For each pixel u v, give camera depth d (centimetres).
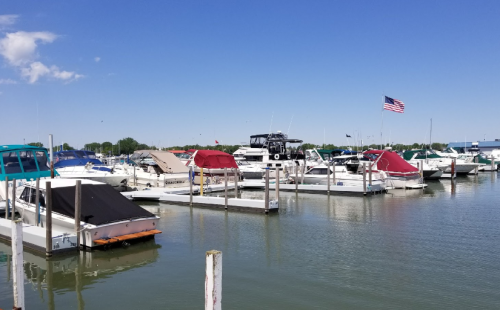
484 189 3331
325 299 957
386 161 3412
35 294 1002
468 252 1346
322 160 4309
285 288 1027
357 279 1090
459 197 2794
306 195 2947
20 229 725
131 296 985
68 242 1297
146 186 3131
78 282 1083
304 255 1321
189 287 1040
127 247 1410
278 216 2038
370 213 2127
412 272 1145
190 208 2300
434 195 2919
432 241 1497
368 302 940
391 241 1502
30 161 2130
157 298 971
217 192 3066
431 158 4941
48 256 1245
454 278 1095
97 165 3066
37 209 1463
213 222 1884
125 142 10288
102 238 1341
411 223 1845
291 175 3481
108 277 1119
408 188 3291
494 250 1369
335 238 1555
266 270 1169
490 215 2047
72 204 1401
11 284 1068
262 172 3916
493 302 937
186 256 1315
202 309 909
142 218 1444
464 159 5238
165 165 3303
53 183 1533
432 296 973
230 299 957
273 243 1482
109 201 1466
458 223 1838
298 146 4912
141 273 1149
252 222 1881
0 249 1401
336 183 3203
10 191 1814
